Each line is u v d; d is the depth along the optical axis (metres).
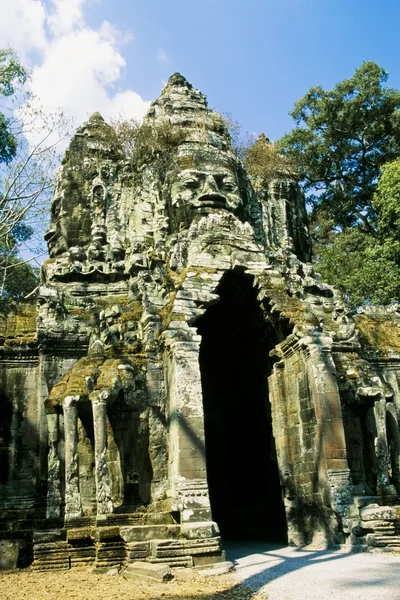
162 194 18.75
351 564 9.55
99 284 16.50
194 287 13.52
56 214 19.06
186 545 9.93
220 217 15.67
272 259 18.00
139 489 12.30
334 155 37.97
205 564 9.85
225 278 14.52
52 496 11.96
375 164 37.53
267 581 8.33
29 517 12.52
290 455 13.96
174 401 12.10
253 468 16.36
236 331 16.38
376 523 11.37
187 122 20.86
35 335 15.29
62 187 18.97
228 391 17.58
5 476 14.10
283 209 21.69
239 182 20.34
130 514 11.09
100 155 19.66
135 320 14.25
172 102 22.09
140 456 12.54
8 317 15.89
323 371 12.97
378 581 7.81
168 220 18.11
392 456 14.16
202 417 11.95
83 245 18.14
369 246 30.42
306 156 38.25
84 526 11.19
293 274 17.75
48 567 10.41
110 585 8.58
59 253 18.11
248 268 14.37
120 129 20.44
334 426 12.52
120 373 12.45
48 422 12.40
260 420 15.90
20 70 21.75
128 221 18.73
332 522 11.84
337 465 12.22
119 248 17.41
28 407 14.79
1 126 22.52
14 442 14.43
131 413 12.72
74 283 16.36
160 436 12.77
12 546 10.94
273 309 14.02
